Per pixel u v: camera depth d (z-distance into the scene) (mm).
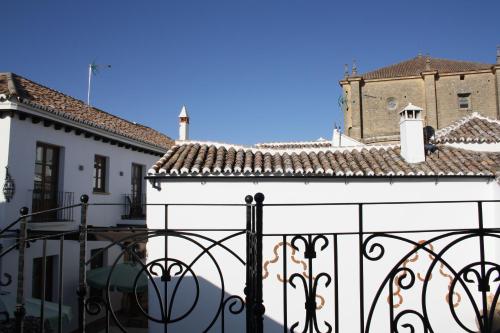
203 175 9469
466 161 10398
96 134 14766
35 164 12305
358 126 29484
